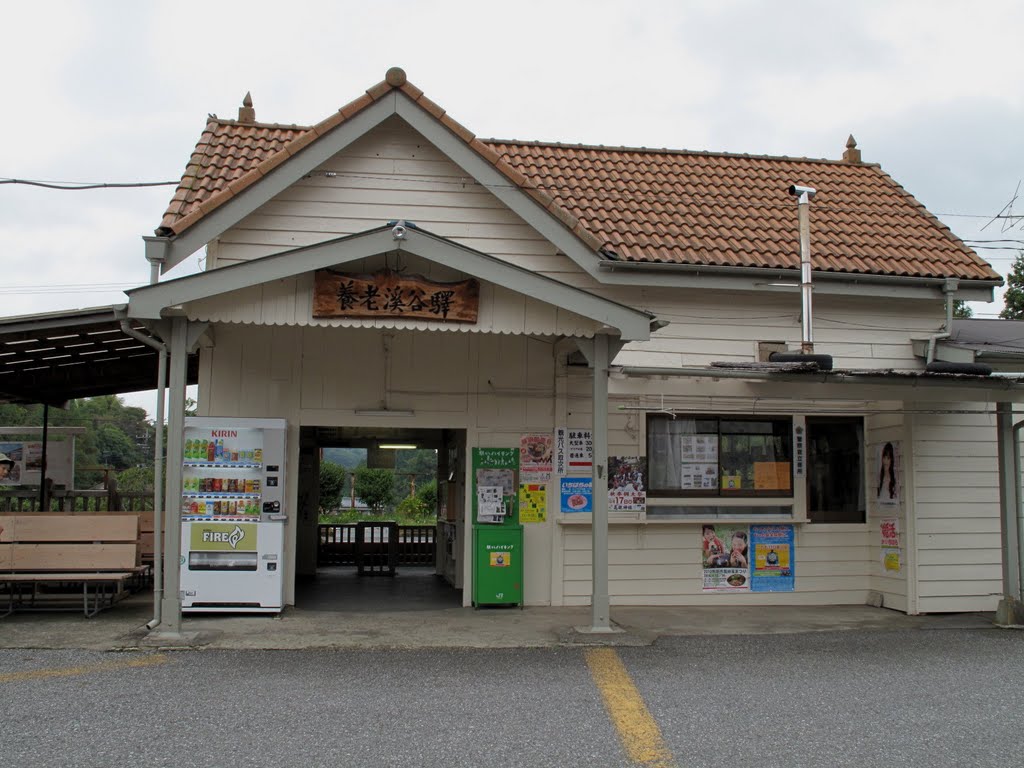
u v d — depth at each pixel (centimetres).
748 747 552
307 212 993
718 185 1290
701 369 887
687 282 1049
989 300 1125
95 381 1234
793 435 1114
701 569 1084
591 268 1019
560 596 1054
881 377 888
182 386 827
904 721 611
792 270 1064
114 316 884
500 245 1033
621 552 1067
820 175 1377
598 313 858
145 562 1122
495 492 1052
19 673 704
